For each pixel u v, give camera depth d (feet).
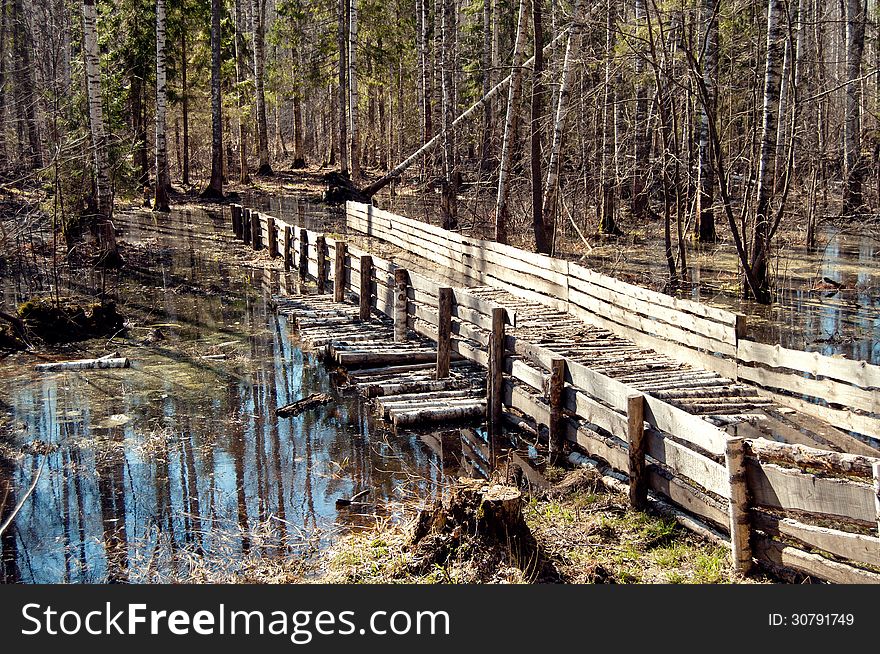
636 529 19.85
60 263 52.42
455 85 100.48
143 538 19.98
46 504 21.86
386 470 24.36
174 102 102.06
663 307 32.01
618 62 58.39
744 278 48.29
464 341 32.12
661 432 20.68
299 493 22.62
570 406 24.08
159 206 83.51
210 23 106.22
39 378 32.65
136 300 45.88
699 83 43.75
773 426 24.12
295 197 97.76
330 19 122.83
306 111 171.12
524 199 74.33
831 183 85.56
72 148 55.01
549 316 39.34
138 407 29.40
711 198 60.59
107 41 91.76
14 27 98.89
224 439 26.63
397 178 117.80
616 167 70.13
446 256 56.70
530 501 21.50
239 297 47.62
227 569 18.40
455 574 17.51
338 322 40.93
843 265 56.39
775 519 16.80
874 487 14.58
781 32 52.54
